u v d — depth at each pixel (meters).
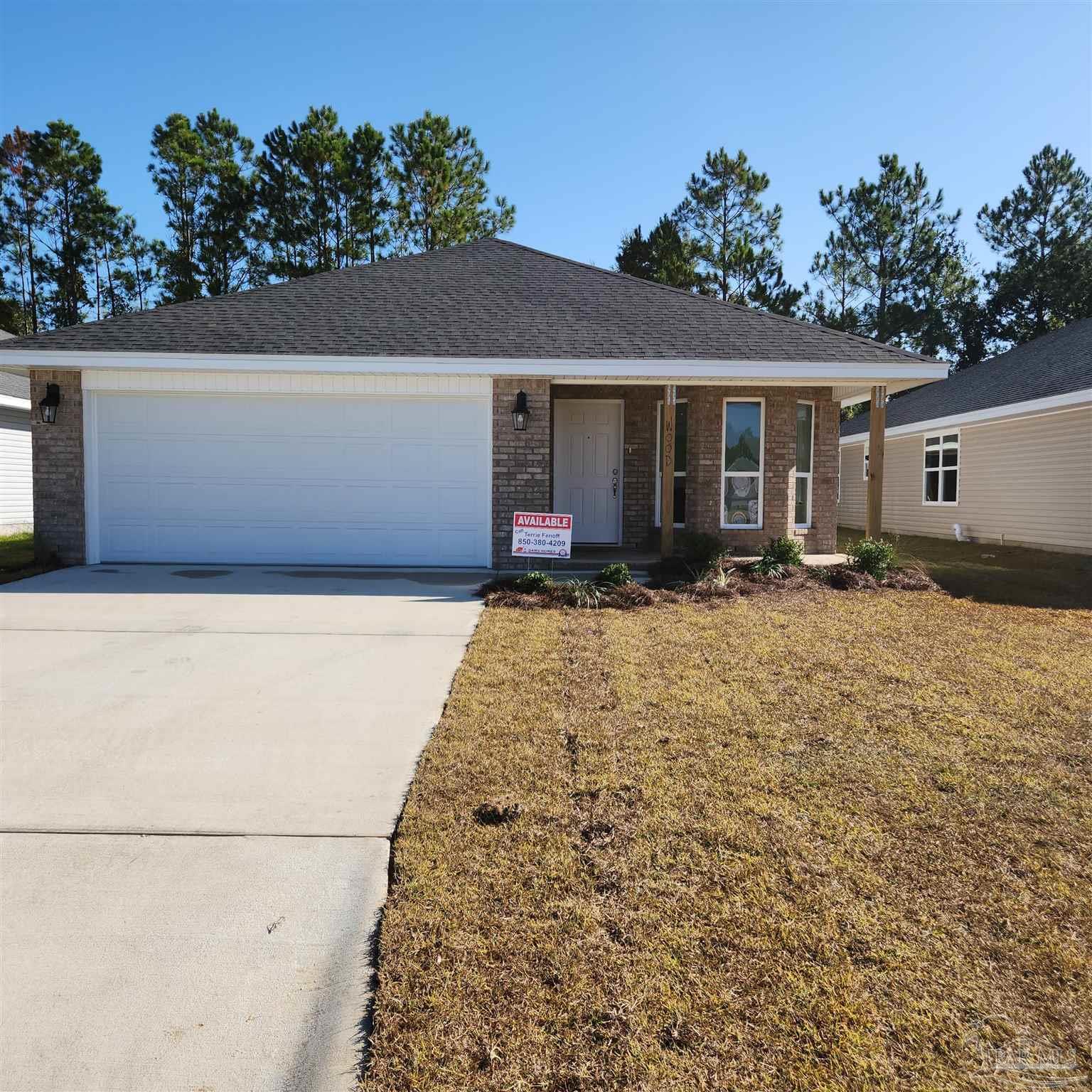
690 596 8.38
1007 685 5.27
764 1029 2.16
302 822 3.34
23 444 17.06
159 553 10.48
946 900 2.76
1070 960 2.45
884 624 7.16
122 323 10.53
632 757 3.98
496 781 3.70
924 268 33.75
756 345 10.10
